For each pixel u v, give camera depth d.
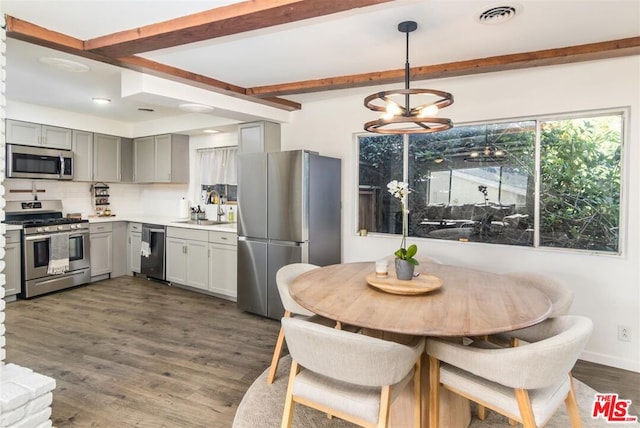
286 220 3.66
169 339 3.27
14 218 4.59
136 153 5.67
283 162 3.66
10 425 1.81
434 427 1.76
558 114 2.97
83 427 2.07
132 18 2.12
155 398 2.35
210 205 5.41
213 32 2.14
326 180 3.82
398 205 3.80
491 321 1.62
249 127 4.35
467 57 2.75
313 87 3.36
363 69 3.04
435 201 3.61
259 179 3.83
